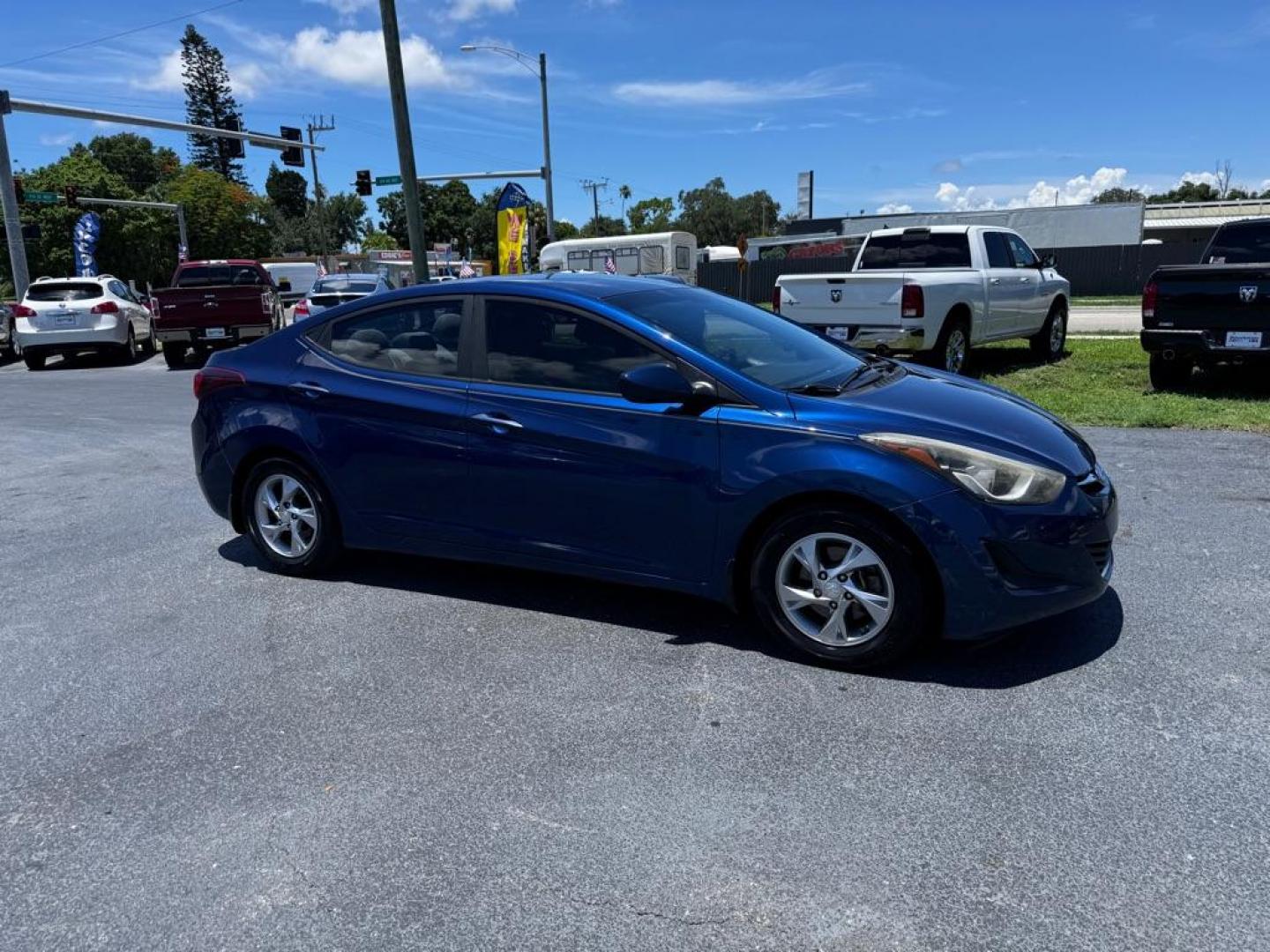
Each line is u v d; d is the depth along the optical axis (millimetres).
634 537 4004
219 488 5199
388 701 3602
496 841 2727
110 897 2557
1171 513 5543
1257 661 3637
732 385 3814
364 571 5109
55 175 58406
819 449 3580
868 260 11953
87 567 5355
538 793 2955
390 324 4688
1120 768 2957
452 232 107312
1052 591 3504
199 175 64125
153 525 6199
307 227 103562
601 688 3643
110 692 3764
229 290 17406
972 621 3467
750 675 3695
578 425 4047
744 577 3904
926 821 2736
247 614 4551
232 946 2355
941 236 11320
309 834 2793
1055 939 2266
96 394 13938
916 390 4102
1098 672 3590
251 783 3078
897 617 3541
